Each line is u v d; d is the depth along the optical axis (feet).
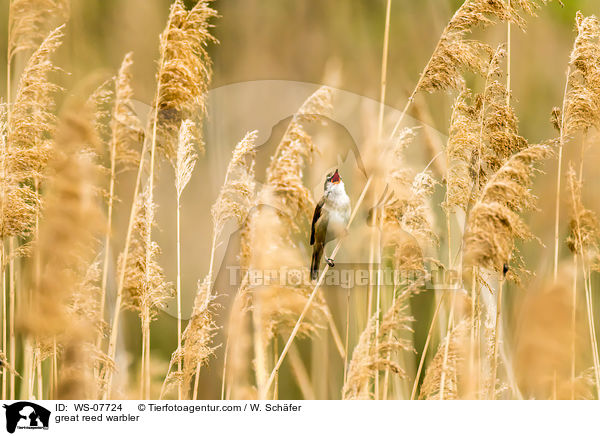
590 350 42.57
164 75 38.06
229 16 66.13
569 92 38.06
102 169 39.34
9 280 42.98
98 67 62.54
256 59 64.44
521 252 46.50
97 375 37.40
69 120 38.45
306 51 66.03
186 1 47.65
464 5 36.65
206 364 38.37
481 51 39.32
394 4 69.31
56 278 35.60
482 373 39.40
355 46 67.21
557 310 34.60
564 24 68.64
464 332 37.37
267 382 38.52
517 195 33.47
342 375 47.34
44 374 43.21
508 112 36.22
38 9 44.57
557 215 38.63
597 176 45.65
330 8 68.18
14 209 38.09
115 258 43.91
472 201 36.83
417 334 47.62
